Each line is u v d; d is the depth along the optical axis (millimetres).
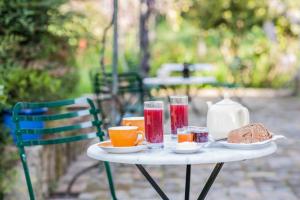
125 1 10773
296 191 4406
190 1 10047
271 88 12461
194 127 2445
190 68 8047
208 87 12047
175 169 5211
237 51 10852
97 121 2914
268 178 4824
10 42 4547
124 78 6336
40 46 5020
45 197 4277
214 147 2330
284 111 9023
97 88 5492
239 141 2301
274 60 12312
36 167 4074
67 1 4992
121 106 5836
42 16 4918
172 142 2473
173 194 4336
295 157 5648
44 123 4504
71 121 5129
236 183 4672
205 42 13305
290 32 10867
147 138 2342
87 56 7199
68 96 5484
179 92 11266
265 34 11719
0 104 3951
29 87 4660
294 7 10148
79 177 4832
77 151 5652
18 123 2650
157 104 2342
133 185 4625
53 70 5176
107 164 2965
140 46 8195
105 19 8969
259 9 9797
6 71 4438
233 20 9773
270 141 2326
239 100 9750
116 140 2266
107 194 4359
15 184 3986
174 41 13680
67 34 5332
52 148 4551
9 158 4062
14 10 4676
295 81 11328
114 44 4879
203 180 4785
